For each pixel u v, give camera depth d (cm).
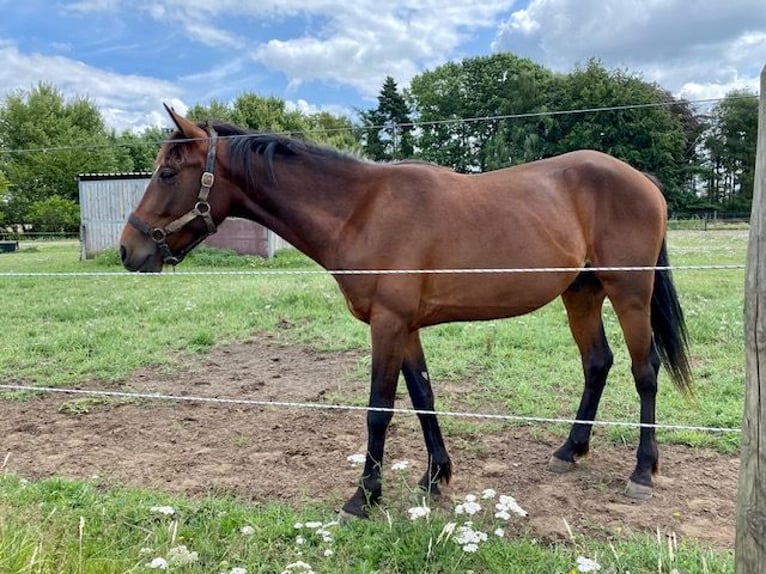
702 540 252
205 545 240
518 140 3497
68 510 272
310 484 312
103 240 1638
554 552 238
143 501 285
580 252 311
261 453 353
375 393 276
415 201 278
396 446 362
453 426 385
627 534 258
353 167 290
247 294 873
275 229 302
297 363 555
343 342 621
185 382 500
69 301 856
